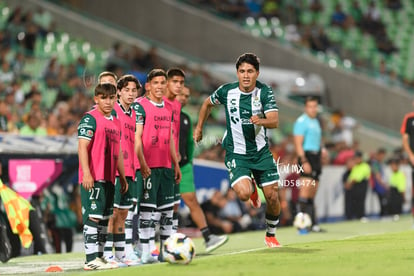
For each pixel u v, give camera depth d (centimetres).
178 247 2003
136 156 2280
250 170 2273
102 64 5709
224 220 3756
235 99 2244
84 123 2088
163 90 2327
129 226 2348
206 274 1797
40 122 3750
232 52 7081
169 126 2341
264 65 7025
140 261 2298
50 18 6228
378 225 4056
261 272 1812
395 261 1997
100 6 7250
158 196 2336
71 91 4941
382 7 7769
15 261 2517
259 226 3919
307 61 6962
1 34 5297
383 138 6544
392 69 7300
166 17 7188
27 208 2439
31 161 2920
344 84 6956
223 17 7188
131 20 7225
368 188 4769
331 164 5225
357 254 2188
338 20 7456
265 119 2191
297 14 7388
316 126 3497
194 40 7150
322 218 4406
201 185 3756
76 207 3372
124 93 2280
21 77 4831
